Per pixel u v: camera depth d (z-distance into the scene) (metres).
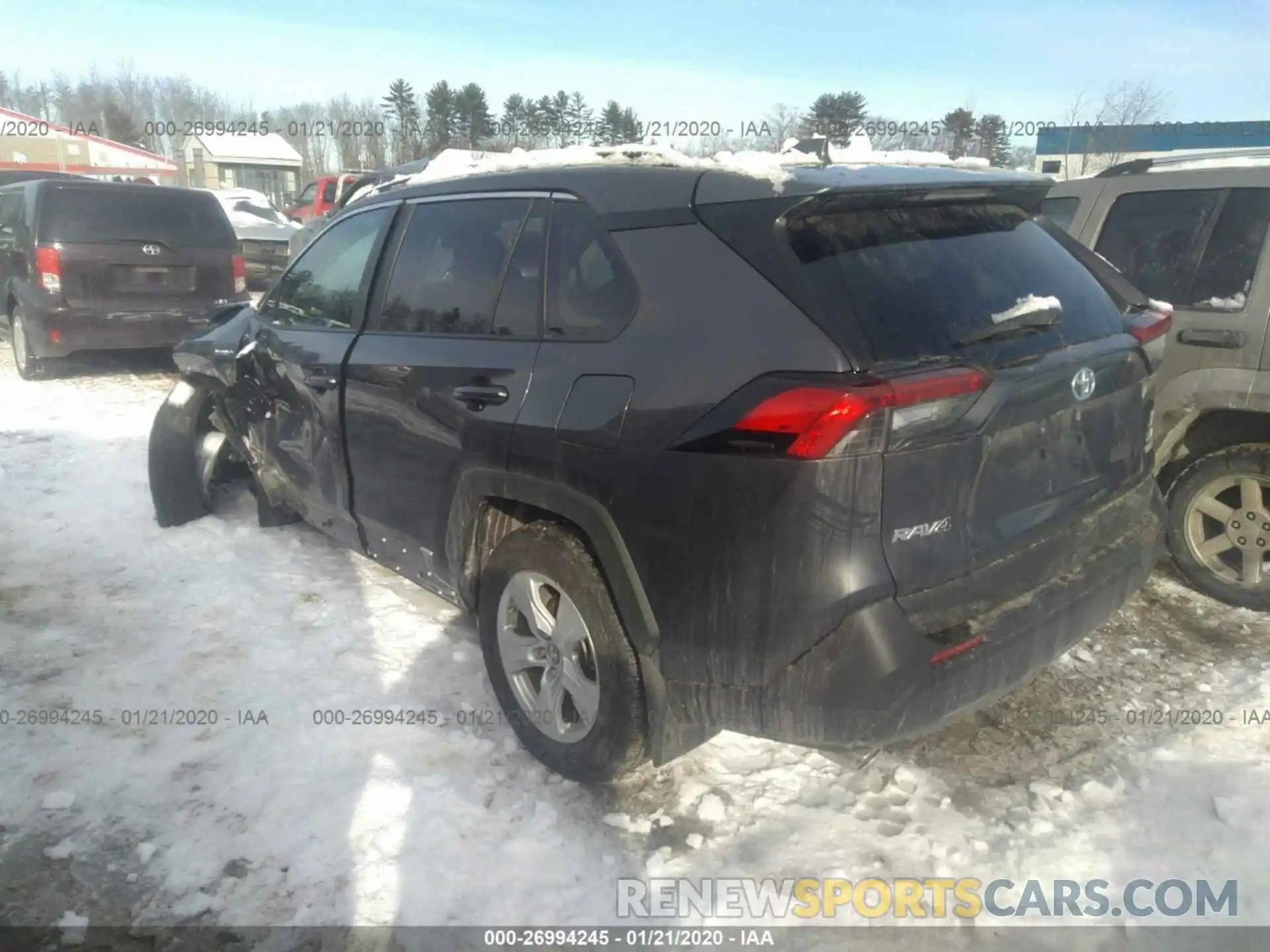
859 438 2.23
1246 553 4.14
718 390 2.41
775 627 2.39
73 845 2.78
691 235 2.62
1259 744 3.22
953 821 2.90
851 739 2.41
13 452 6.50
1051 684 3.64
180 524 5.17
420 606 4.27
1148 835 2.82
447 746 3.25
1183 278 4.20
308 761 3.16
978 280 2.66
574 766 2.97
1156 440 4.25
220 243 9.26
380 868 2.69
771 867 2.72
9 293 8.91
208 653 3.85
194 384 5.00
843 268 2.44
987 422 2.43
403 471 3.48
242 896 2.61
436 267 3.47
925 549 2.40
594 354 2.74
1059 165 17.17
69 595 4.36
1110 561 2.94
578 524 2.77
